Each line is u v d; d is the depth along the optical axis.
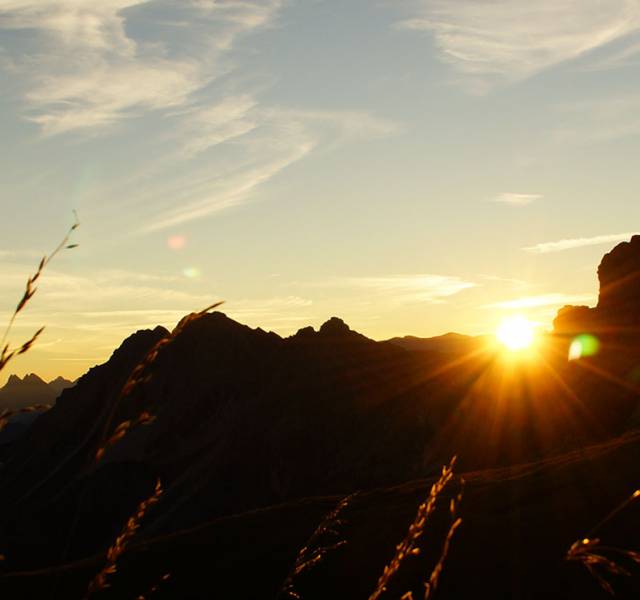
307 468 146.00
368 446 146.38
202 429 169.25
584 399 133.12
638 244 156.62
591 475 43.34
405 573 32.06
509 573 30.86
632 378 132.62
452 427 146.00
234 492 146.62
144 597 2.60
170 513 137.62
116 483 144.50
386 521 40.38
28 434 154.62
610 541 31.05
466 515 39.28
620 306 152.25
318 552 3.07
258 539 40.62
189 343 196.50
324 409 160.75
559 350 153.38
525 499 41.44
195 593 34.47
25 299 2.11
